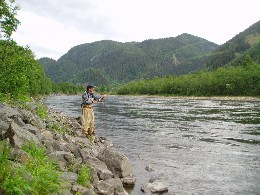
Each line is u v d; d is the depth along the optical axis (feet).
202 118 123.85
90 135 59.82
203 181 39.78
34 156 29.32
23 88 60.54
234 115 138.10
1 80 53.83
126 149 59.21
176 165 47.70
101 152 43.42
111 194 31.37
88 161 38.27
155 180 39.40
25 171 23.31
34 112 64.64
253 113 149.07
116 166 40.29
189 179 40.50
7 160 23.22
